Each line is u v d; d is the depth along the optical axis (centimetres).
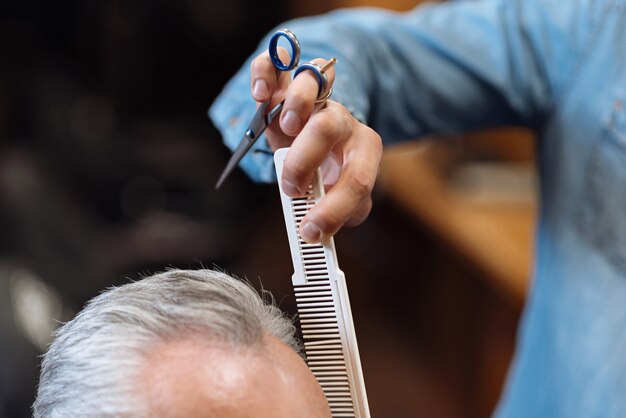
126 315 63
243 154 80
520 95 124
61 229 190
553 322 125
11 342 140
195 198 322
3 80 277
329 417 66
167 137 330
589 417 118
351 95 98
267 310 73
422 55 123
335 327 73
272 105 76
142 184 312
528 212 267
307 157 68
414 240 354
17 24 304
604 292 117
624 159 114
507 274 225
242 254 371
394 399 330
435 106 125
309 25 118
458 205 275
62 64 317
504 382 259
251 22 364
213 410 60
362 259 406
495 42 124
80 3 319
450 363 318
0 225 178
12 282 151
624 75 114
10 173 188
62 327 69
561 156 122
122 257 290
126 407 60
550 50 121
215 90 351
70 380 62
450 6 131
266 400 61
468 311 291
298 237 72
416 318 362
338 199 70
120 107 329
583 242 120
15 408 137
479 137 299
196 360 61
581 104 119
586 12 119
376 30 122
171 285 67
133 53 334
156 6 334
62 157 283
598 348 117
